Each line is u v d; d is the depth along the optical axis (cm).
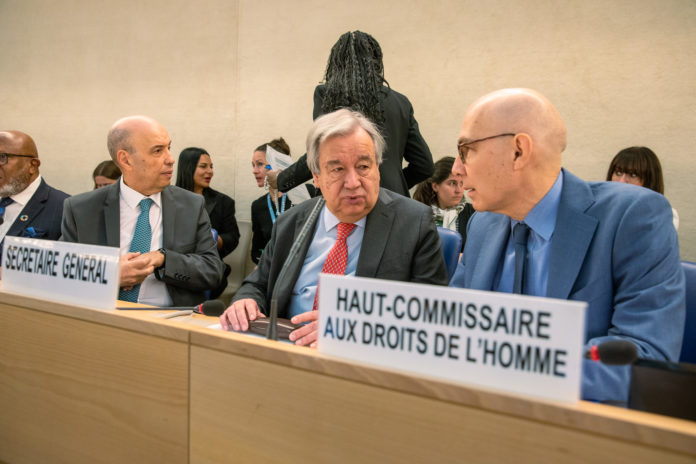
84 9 484
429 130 359
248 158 423
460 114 349
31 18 510
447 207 306
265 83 412
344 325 79
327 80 216
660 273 112
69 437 107
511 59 330
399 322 74
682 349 133
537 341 65
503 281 137
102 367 102
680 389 63
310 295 151
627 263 115
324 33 388
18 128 527
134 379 98
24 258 119
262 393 83
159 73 455
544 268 126
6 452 118
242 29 419
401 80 365
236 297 163
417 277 148
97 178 348
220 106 432
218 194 380
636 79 297
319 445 78
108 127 482
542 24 320
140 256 185
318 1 388
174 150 453
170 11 447
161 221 206
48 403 111
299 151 403
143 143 194
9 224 257
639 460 57
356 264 150
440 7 349
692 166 287
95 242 197
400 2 361
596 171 310
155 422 95
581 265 119
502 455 65
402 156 220
